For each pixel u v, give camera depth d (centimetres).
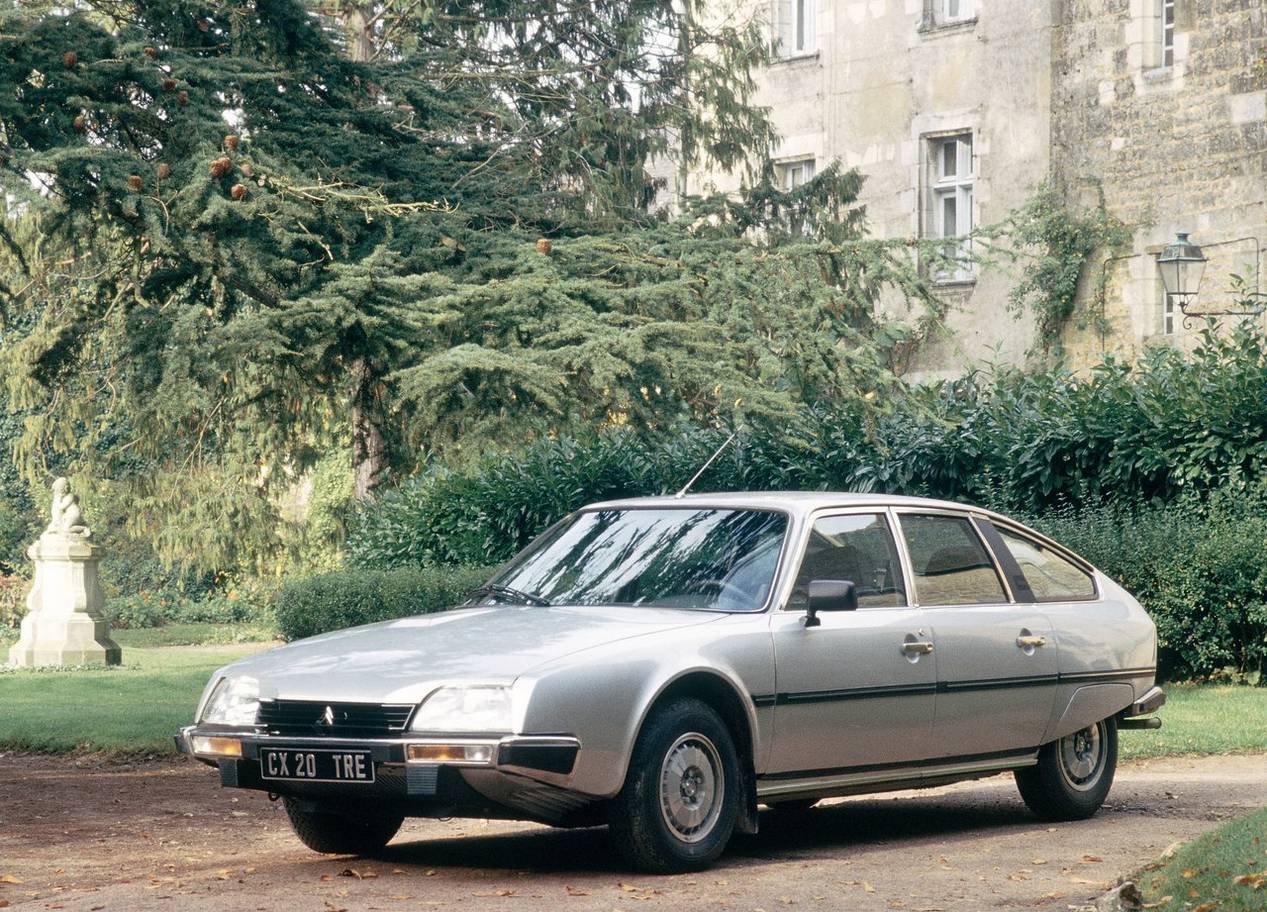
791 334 1400
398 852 865
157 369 1337
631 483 2083
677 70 2686
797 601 838
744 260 1448
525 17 2477
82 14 1392
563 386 1271
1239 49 2605
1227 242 2617
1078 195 2820
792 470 1931
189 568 3388
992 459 1808
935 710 880
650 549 872
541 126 2270
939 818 986
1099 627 978
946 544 929
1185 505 1694
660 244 1485
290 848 898
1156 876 690
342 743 747
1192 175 2664
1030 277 2839
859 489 1872
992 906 691
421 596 2059
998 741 918
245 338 1274
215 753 784
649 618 806
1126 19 2748
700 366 1312
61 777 1256
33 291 1692
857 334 1453
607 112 2370
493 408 1261
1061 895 712
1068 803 959
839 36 3183
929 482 1844
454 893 725
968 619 906
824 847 870
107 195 1305
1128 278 2753
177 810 1066
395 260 1377
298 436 1881
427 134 1644
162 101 1399
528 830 946
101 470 2648
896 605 882
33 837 949
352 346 1320
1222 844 716
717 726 785
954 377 2952
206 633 3331
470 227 1533
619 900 703
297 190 1335
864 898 709
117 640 3194
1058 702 945
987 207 2947
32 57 1344
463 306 1332
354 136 1503
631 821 755
